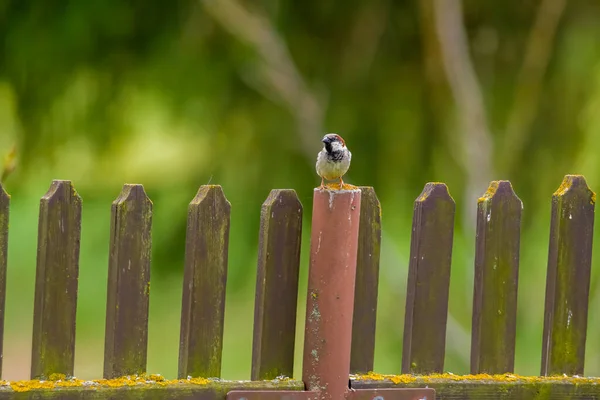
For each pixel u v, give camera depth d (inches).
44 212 178.1
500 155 473.4
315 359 191.8
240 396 188.2
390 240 442.0
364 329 200.5
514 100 468.8
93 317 428.1
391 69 454.9
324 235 188.4
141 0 396.2
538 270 435.2
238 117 432.1
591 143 440.8
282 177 430.0
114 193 409.7
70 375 182.9
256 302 196.7
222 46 427.2
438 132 460.8
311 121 433.1
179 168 418.0
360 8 443.5
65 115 389.7
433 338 202.4
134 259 183.9
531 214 454.9
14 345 523.8
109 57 394.6
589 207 209.5
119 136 402.6
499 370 206.1
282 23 437.7
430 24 442.0
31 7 376.8
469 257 449.4
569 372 211.9
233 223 407.8
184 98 414.6
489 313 204.4
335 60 451.2
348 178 439.8
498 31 468.8
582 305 211.3
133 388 183.0
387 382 197.3
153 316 446.0
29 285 494.3
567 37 457.7
